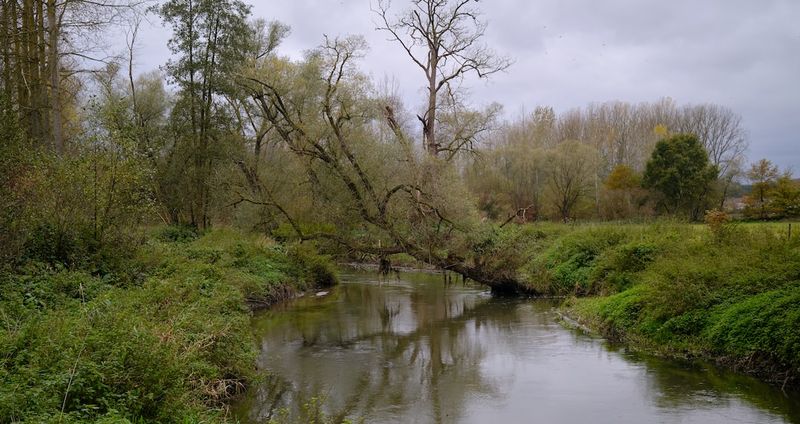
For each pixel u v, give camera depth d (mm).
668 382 10766
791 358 10109
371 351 14242
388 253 23609
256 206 26656
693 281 13203
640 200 46375
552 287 22578
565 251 23719
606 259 19922
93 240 13883
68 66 23391
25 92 18719
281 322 18078
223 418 8422
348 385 11391
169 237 27266
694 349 12109
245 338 11867
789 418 8758
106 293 10969
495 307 20719
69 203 13461
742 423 8656
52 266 12711
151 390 7090
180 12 30062
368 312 19953
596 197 47219
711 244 15586
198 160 30500
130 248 15078
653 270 15227
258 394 10727
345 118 22984
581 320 16719
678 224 21000
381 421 9414
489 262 23484
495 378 11664
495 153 48312
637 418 9102
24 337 7594
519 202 48000
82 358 6848
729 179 47406
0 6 17672
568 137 64188
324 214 22750
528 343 14562
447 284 28031
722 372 11094
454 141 30938
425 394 10789
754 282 12266
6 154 12555
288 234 27781
